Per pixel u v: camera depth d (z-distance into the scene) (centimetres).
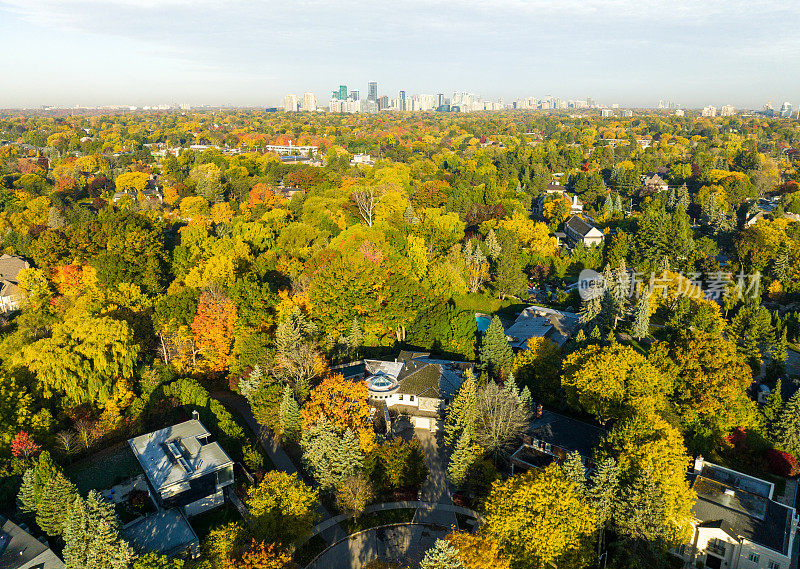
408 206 17488
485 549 5144
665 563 5847
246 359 8550
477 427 7125
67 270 12250
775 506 6184
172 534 5812
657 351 8256
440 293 11812
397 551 5922
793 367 10275
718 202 18338
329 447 6456
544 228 16262
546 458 6956
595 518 5447
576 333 10550
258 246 14288
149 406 8281
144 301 10506
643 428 6231
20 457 6806
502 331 9019
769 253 13450
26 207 18888
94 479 7056
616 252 14512
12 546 5547
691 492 5828
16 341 9275
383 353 9919
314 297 9806
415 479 6788
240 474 6969
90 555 4938
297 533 5716
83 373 7944
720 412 7762
